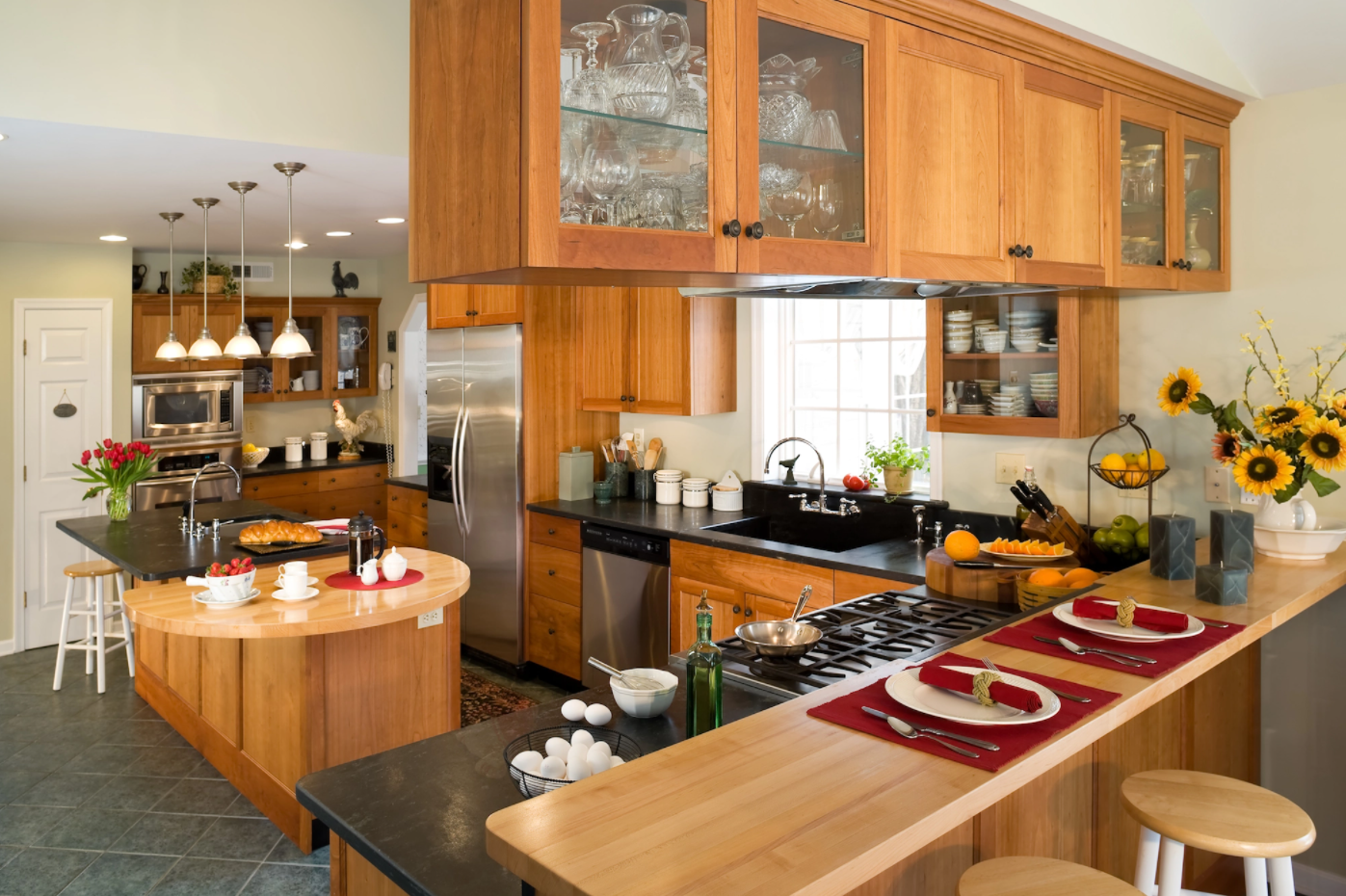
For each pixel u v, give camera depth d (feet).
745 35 6.15
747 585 12.74
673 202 5.85
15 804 12.09
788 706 5.46
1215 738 9.64
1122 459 10.37
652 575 14.19
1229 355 10.55
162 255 21.79
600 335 16.53
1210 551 8.20
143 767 13.26
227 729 12.60
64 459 19.24
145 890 10.02
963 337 10.96
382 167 11.88
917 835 3.96
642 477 16.75
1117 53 8.59
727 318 15.51
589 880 3.52
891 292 8.39
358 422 24.93
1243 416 10.48
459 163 5.79
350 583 11.69
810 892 3.48
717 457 16.06
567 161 5.36
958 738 4.81
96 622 16.83
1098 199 8.79
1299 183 10.04
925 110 7.29
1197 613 7.27
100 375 19.57
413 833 5.10
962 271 7.58
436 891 4.54
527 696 15.78
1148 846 6.62
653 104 5.72
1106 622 6.82
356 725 10.90
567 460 16.58
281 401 23.35
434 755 6.16
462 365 17.67
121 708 15.67
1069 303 10.05
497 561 17.03
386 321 24.57
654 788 4.33
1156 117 9.40
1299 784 10.47
